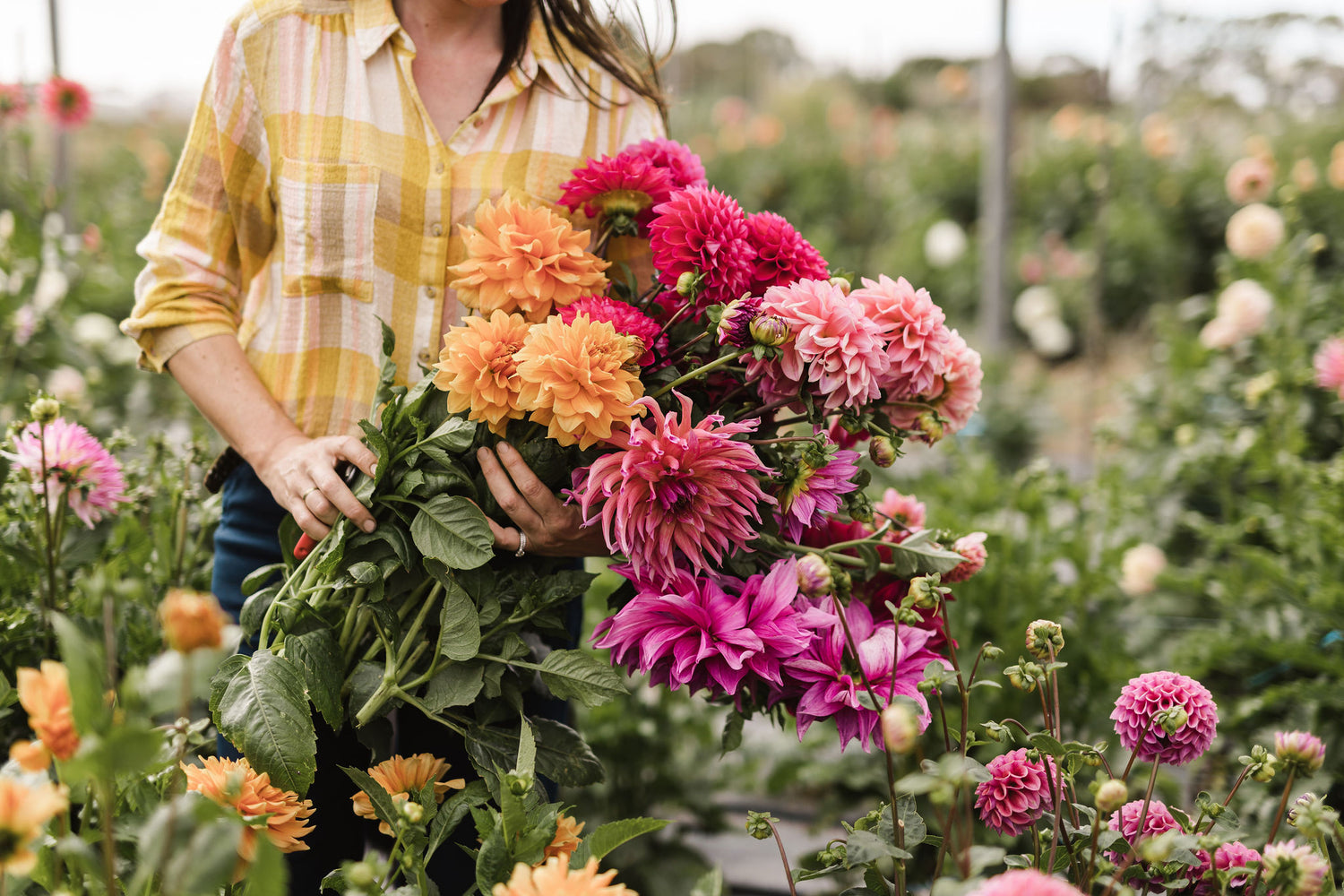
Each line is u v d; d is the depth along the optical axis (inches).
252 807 37.5
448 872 49.1
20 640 56.0
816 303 40.9
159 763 37.9
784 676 42.7
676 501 40.3
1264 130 375.6
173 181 50.9
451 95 51.4
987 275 205.2
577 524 43.4
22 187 107.0
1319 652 76.9
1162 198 334.3
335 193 48.6
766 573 45.1
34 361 99.7
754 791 95.0
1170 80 341.4
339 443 44.0
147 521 69.9
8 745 57.5
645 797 85.4
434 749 50.3
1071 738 79.4
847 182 387.2
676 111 471.5
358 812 43.5
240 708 39.3
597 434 39.2
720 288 43.9
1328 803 67.0
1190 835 36.4
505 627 44.4
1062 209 354.3
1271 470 100.5
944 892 31.0
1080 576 86.7
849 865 36.1
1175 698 40.1
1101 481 104.7
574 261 43.8
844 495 44.1
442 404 43.5
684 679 40.9
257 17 49.3
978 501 104.5
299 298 49.9
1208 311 145.6
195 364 49.3
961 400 47.4
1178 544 116.6
